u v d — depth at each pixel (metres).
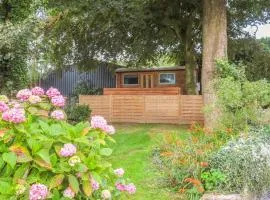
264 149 7.75
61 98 3.84
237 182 7.15
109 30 19.92
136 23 18.03
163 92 20.03
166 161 8.84
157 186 7.86
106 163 3.53
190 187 7.50
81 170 3.25
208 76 15.66
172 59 24.97
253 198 7.16
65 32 20.52
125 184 3.96
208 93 15.39
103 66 27.50
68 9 16.77
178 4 19.27
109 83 28.53
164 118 19.05
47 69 21.91
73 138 3.46
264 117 12.35
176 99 18.84
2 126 3.28
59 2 16.44
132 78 26.67
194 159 7.93
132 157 10.84
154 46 21.64
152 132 15.69
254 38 21.94
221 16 15.81
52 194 3.16
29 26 12.40
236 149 7.77
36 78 21.66
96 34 20.69
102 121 3.69
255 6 18.72
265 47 22.61
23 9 14.94
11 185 3.12
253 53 21.89
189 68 20.92
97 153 3.53
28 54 12.59
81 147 3.47
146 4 18.02
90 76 28.80
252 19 20.77
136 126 18.25
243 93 12.62
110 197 3.66
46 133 3.38
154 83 26.05
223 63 15.20
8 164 3.16
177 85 25.41
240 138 9.05
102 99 20.09
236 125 11.94
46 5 16.58
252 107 12.41
